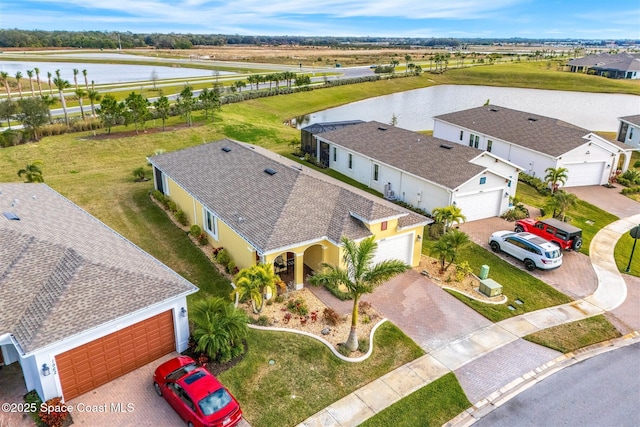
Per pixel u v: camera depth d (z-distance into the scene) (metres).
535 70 127.06
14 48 197.50
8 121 52.66
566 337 19.56
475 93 102.62
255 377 16.33
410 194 33.81
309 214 23.16
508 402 15.79
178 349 17.61
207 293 21.77
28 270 16.22
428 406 15.45
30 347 13.44
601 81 109.75
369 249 17.02
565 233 27.02
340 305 21.03
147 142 49.53
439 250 23.86
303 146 47.50
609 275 25.22
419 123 70.75
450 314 20.81
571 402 15.85
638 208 35.78
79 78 104.38
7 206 21.39
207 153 32.38
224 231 24.44
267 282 18.98
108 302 15.61
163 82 95.94
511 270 25.34
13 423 14.00
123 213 31.11
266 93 81.06
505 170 33.59
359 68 142.25
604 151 40.16
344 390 16.03
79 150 45.81
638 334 20.08
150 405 15.07
